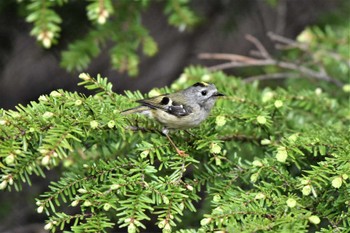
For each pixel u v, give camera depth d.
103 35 10.97
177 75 18.84
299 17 17.97
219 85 10.41
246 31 19.61
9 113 7.00
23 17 12.82
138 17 11.11
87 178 7.12
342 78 12.84
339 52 12.63
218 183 7.43
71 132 7.00
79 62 10.84
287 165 7.61
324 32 14.05
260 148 8.93
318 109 9.98
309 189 6.52
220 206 6.61
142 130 8.16
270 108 8.92
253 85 10.65
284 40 13.16
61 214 6.54
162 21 19.61
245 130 8.80
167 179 6.93
